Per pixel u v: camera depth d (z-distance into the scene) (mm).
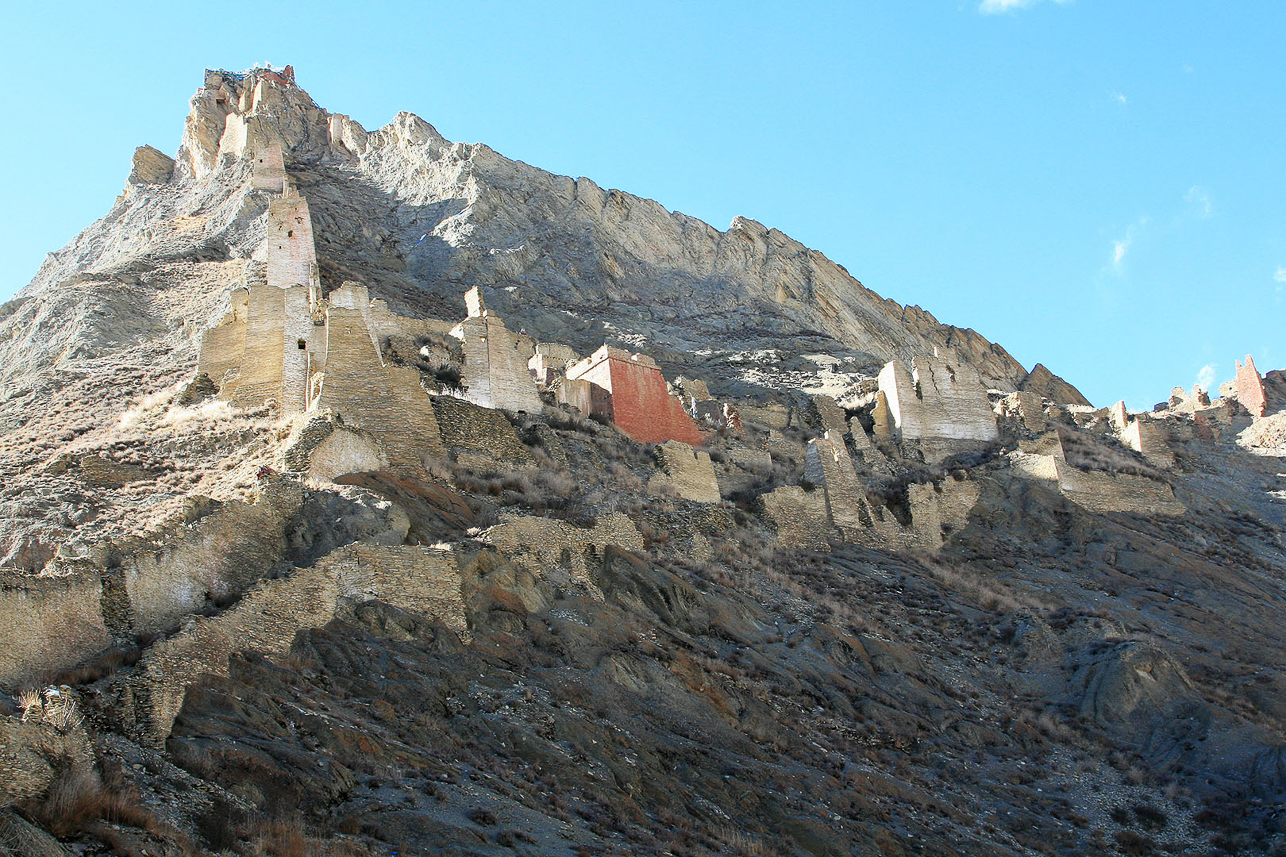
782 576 45594
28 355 66938
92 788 16344
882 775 32281
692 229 139250
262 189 112375
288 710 21984
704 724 30078
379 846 18672
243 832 17516
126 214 124062
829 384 87312
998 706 40875
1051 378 137750
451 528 34500
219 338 50344
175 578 25953
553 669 29188
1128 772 37625
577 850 20594
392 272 103375
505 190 126562
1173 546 60938
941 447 71062
